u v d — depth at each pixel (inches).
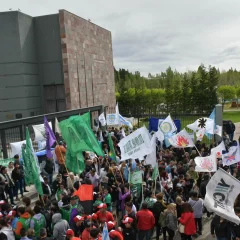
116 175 478.3
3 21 997.2
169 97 1998.0
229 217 299.6
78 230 335.9
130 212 349.4
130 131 868.0
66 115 885.2
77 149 433.7
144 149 444.8
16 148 544.4
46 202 379.9
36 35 1078.4
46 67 1085.1
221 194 316.8
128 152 454.0
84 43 1171.3
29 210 326.0
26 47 1029.8
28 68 1038.4
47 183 458.3
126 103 2003.0
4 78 1019.3
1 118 1034.1
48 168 522.6
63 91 1085.8
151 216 357.1
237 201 383.9
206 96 1868.8
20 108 1024.2
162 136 658.2
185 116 981.8
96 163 547.2
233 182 314.3
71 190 426.0
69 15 1064.2
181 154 661.9
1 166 488.7
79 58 1129.4
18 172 508.7
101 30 1336.1
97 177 474.3
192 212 359.6
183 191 451.2
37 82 1088.8
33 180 401.1
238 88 2583.7
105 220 328.2
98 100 1289.4
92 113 1150.3
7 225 313.4
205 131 681.0
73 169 447.5
